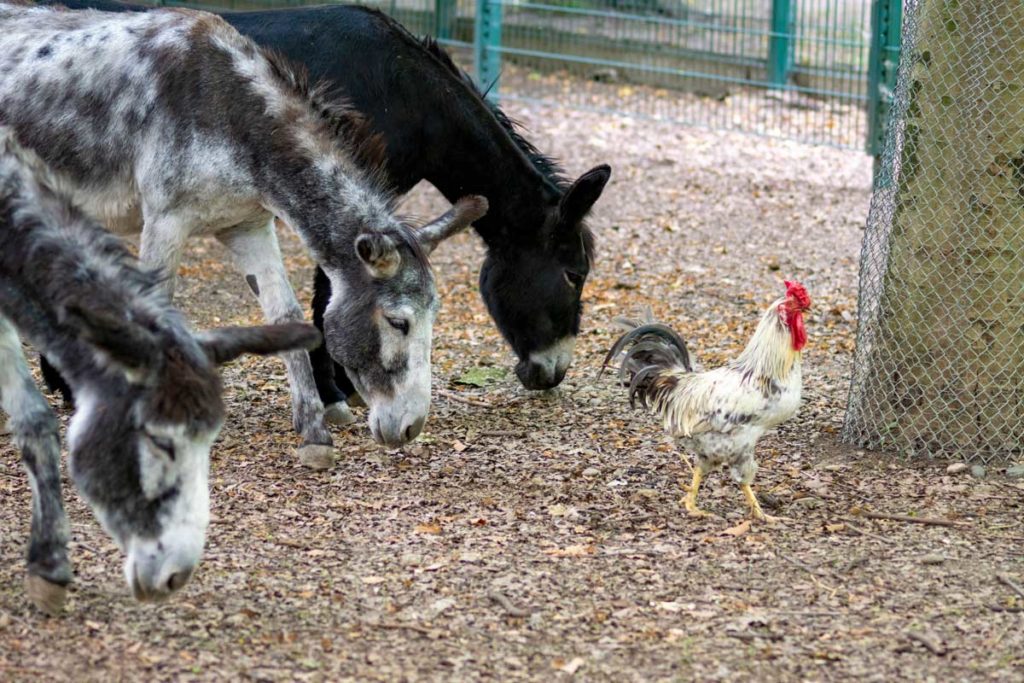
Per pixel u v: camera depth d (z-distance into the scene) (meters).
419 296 6.30
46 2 7.03
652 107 12.91
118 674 5.45
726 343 7.78
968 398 6.62
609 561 5.98
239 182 6.43
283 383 7.28
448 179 7.02
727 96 13.16
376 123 6.89
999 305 6.57
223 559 5.94
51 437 5.70
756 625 5.70
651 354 6.42
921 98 6.62
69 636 5.59
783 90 12.42
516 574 5.91
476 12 11.98
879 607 5.78
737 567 5.95
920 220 6.62
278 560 5.95
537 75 13.50
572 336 7.10
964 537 6.12
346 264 6.38
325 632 5.64
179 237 6.47
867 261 6.83
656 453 6.68
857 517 6.24
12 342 5.69
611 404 7.13
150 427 5.36
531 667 5.54
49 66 6.53
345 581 5.86
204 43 6.46
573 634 5.66
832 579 5.90
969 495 6.39
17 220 5.57
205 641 5.59
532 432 6.87
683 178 10.84
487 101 7.25
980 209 6.55
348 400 7.13
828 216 9.88
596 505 6.30
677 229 9.45
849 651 5.60
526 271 7.01
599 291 8.44
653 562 5.98
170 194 6.44
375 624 5.68
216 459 6.57
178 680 5.44
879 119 10.23
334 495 6.34
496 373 7.43
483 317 8.12
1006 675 5.52
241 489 6.36
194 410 5.36
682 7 13.05
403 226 6.38
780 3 12.56
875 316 6.76
